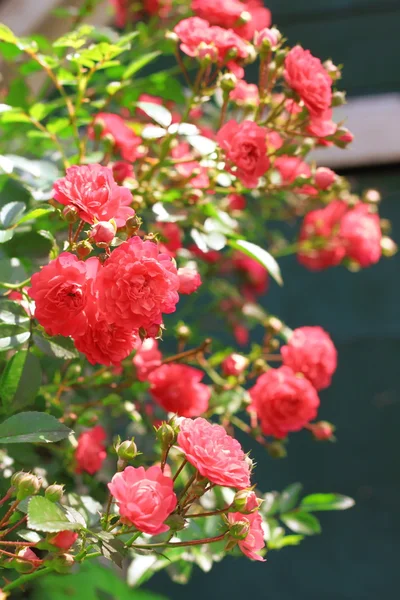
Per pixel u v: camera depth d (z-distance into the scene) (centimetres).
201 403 87
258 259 80
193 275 73
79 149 84
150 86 91
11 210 74
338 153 137
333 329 137
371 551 128
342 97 80
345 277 138
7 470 77
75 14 103
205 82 82
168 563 81
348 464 132
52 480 80
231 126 78
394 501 129
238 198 107
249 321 120
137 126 90
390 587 126
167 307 66
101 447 83
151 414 93
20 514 73
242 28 87
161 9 105
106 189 66
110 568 83
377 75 140
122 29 127
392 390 133
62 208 71
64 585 78
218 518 82
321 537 130
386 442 131
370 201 109
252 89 87
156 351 86
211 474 63
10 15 104
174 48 83
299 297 139
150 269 65
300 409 88
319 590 128
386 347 135
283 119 86
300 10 144
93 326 66
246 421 131
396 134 136
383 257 138
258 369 92
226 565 131
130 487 62
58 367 83
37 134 85
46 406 80
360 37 141
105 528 66
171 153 92
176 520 64
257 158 78
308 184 84
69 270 65
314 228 113
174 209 86
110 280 65
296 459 133
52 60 82
